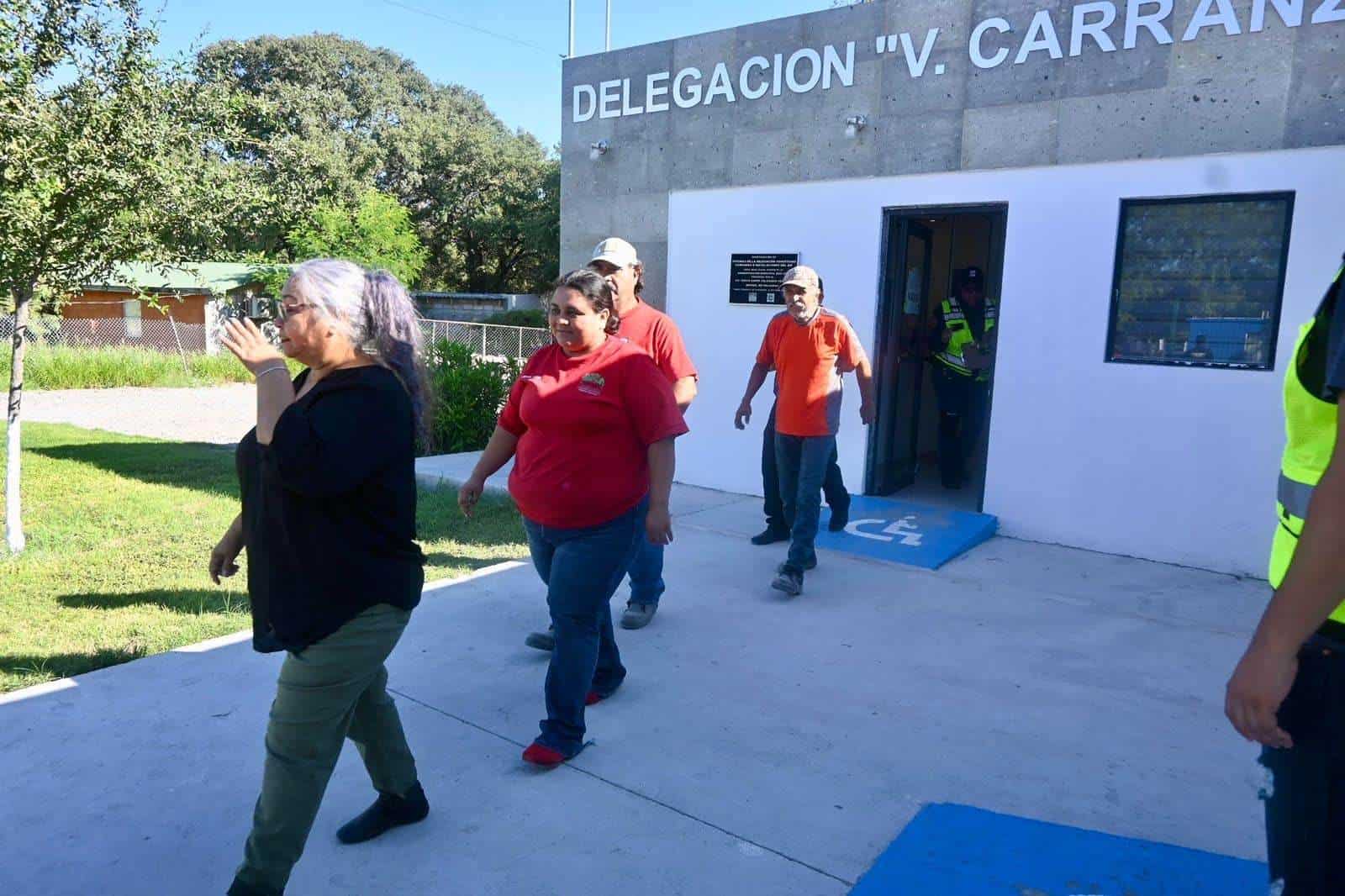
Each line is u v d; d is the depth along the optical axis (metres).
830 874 2.71
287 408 2.18
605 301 3.23
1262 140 5.39
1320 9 5.16
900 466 7.88
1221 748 3.50
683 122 7.79
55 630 4.57
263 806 2.36
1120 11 5.75
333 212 30.55
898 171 6.72
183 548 6.21
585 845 2.84
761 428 7.58
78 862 2.70
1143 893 2.55
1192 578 5.58
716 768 3.30
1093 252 5.98
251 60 47.47
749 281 7.51
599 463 3.20
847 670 4.18
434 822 2.94
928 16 6.47
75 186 5.62
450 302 44.62
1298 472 1.67
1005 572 5.66
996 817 2.93
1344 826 1.57
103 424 13.69
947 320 7.77
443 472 8.56
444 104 54.75
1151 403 5.85
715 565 5.74
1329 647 1.55
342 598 2.29
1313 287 5.31
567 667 3.25
